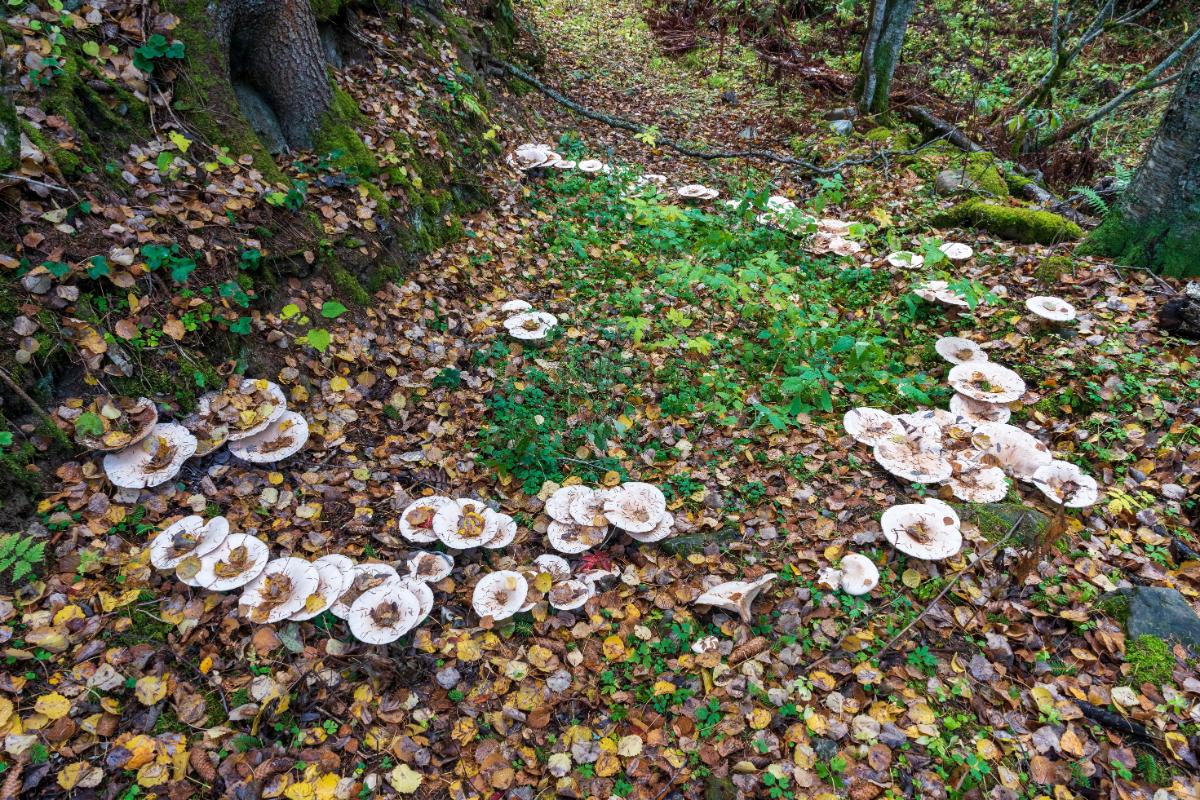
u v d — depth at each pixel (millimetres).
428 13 9297
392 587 3754
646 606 4059
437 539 4172
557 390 5664
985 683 3566
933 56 15859
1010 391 5168
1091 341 5793
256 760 3146
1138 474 4711
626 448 5215
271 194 5297
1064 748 3252
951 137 11508
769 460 5090
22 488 3658
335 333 5402
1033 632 3771
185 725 3205
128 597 3535
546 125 11008
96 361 4129
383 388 5371
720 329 6582
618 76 14695
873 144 11016
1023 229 7691
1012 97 13758
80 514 3783
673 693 3586
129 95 5008
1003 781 3135
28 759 2910
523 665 3670
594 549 4359
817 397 5535
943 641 3771
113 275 4320
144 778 2986
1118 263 6836
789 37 16547
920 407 5520
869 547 4320
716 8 17484
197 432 4312
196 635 3516
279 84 6047
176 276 4516
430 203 6883
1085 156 10688
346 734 3324
